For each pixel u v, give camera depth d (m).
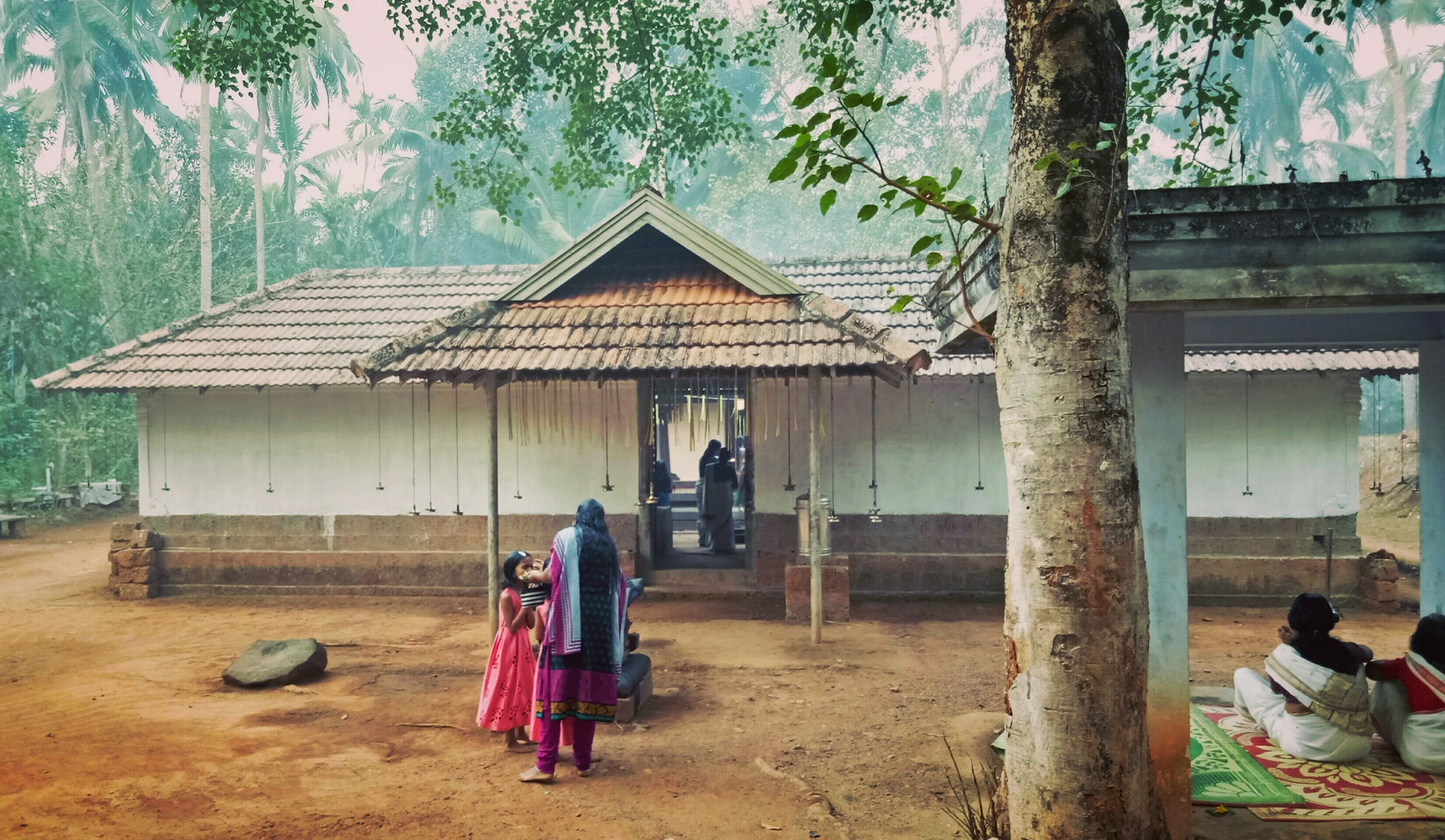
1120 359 3.93
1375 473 21.73
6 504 21.25
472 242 37.41
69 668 9.01
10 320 23.20
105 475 24.17
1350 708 5.87
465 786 5.87
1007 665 4.11
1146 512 4.93
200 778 6.00
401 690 8.19
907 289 13.66
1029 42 4.11
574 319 9.79
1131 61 7.93
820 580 9.89
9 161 25.47
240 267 30.45
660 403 14.61
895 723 7.14
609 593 6.11
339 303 14.64
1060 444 3.87
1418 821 5.04
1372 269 4.56
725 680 8.45
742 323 9.57
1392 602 11.24
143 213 30.27
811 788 5.80
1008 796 4.43
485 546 12.77
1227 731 6.64
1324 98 30.70
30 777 5.99
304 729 7.08
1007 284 4.12
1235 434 12.02
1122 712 3.80
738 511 19.31
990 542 12.34
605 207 33.75
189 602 12.48
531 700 6.64
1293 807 5.24
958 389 12.38
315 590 12.88
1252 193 4.59
